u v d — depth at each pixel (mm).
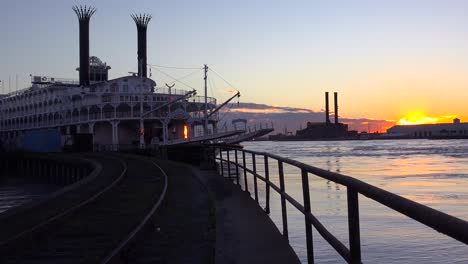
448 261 15102
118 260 8320
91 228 11484
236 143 63312
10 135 109438
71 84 89562
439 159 97875
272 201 27688
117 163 41375
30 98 98750
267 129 62094
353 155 123000
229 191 14867
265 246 7262
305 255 15703
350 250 3676
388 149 168750
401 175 58250
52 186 56156
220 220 9453
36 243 9859
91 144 73188
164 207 14672
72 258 8594
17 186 57250
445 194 37250
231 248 7227
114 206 15273
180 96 72000
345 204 28219
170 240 10109
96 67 94500
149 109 73438
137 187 21250
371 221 21844
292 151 163250
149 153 62250
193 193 18062
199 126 74125
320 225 4902
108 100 73875
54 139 78938
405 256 15664
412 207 2510
